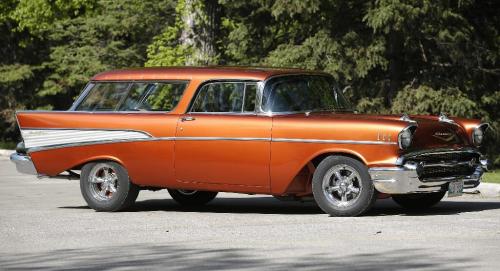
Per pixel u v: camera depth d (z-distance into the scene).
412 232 16.08
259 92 19.06
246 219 18.44
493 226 16.77
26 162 21.34
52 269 13.12
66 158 20.77
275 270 12.69
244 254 14.08
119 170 20.25
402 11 38.00
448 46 41.16
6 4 65.81
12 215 19.91
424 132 18.45
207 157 19.31
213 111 19.42
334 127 18.30
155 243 15.45
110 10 53.59
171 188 19.95
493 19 44.50
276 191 18.88
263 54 43.91
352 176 18.23
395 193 18.05
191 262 13.46
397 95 41.03
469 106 40.53
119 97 20.50
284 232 16.38
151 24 51.97
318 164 18.92
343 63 39.88
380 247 14.52
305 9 39.31
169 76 20.08
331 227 16.84
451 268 12.66
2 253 14.70
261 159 18.84
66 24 58.25
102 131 20.38
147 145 19.88
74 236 16.47
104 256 14.19
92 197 20.55
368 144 18.05
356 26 40.91
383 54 40.56
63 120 20.81
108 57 55.88
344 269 12.68
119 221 18.52
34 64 68.38
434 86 41.31
